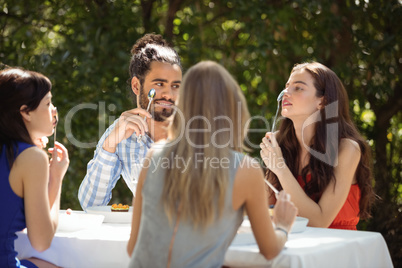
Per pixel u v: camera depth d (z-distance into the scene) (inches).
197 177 64.6
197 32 210.1
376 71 202.7
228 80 68.1
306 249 70.9
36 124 81.3
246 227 79.0
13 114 78.6
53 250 82.7
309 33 206.8
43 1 210.2
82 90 199.5
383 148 211.5
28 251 85.0
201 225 63.9
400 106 210.7
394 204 199.8
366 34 201.8
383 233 194.2
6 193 76.3
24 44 205.2
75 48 193.9
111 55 195.3
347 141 106.7
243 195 66.2
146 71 112.3
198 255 64.1
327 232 85.9
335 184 103.5
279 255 68.2
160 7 227.8
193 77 67.4
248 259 69.8
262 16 196.4
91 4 202.2
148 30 205.9
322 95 110.3
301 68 112.7
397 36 206.7
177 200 65.1
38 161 77.1
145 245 65.7
